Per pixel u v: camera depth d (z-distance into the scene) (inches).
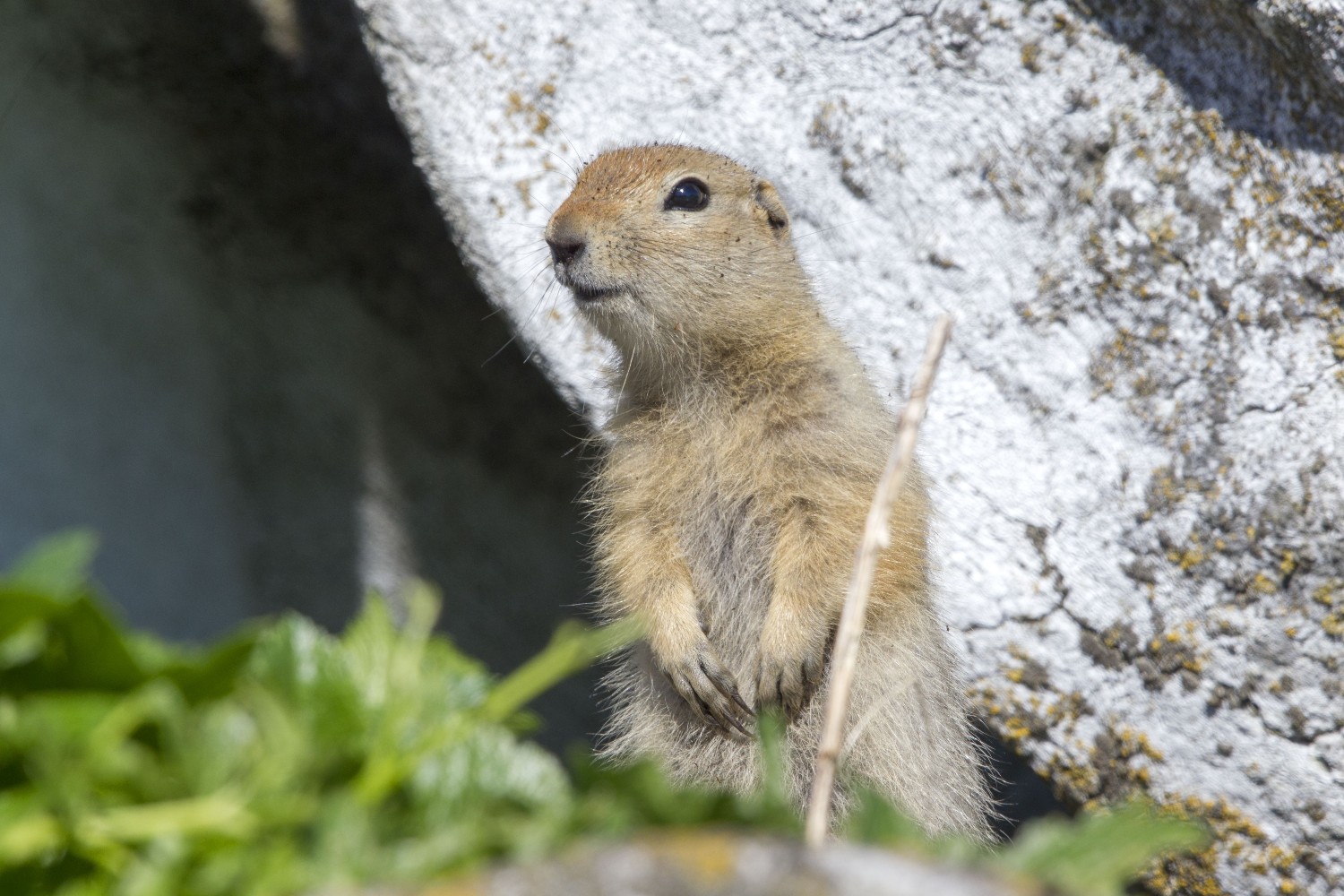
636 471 376.5
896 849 117.4
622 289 366.6
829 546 349.1
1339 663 413.1
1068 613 435.2
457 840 119.6
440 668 140.7
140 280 600.4
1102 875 131.1
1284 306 423.2
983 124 454.3
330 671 133.3
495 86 473.7
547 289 470.9
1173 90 434.9
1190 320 432.5
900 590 346.9
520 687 134.2
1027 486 442.3
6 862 118.5
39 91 573.0
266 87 571.8
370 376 603.2
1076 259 444.5
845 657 187.2
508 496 604.7
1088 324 443.5
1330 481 413.4
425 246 578.6
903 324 458.3
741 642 375.2
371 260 587.5
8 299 588.1
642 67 474.9
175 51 567.2
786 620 342.6
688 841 113.9
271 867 114.7
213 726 123.3
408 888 110.9
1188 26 427.5
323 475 616.4
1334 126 411.2
